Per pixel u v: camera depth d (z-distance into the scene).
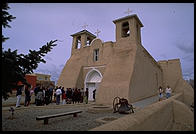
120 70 16.97
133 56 17.42
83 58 22.81
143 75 19.59
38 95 11.88
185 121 8.00
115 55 19.17
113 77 16.89
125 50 18.75
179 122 8.16
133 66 16.44
